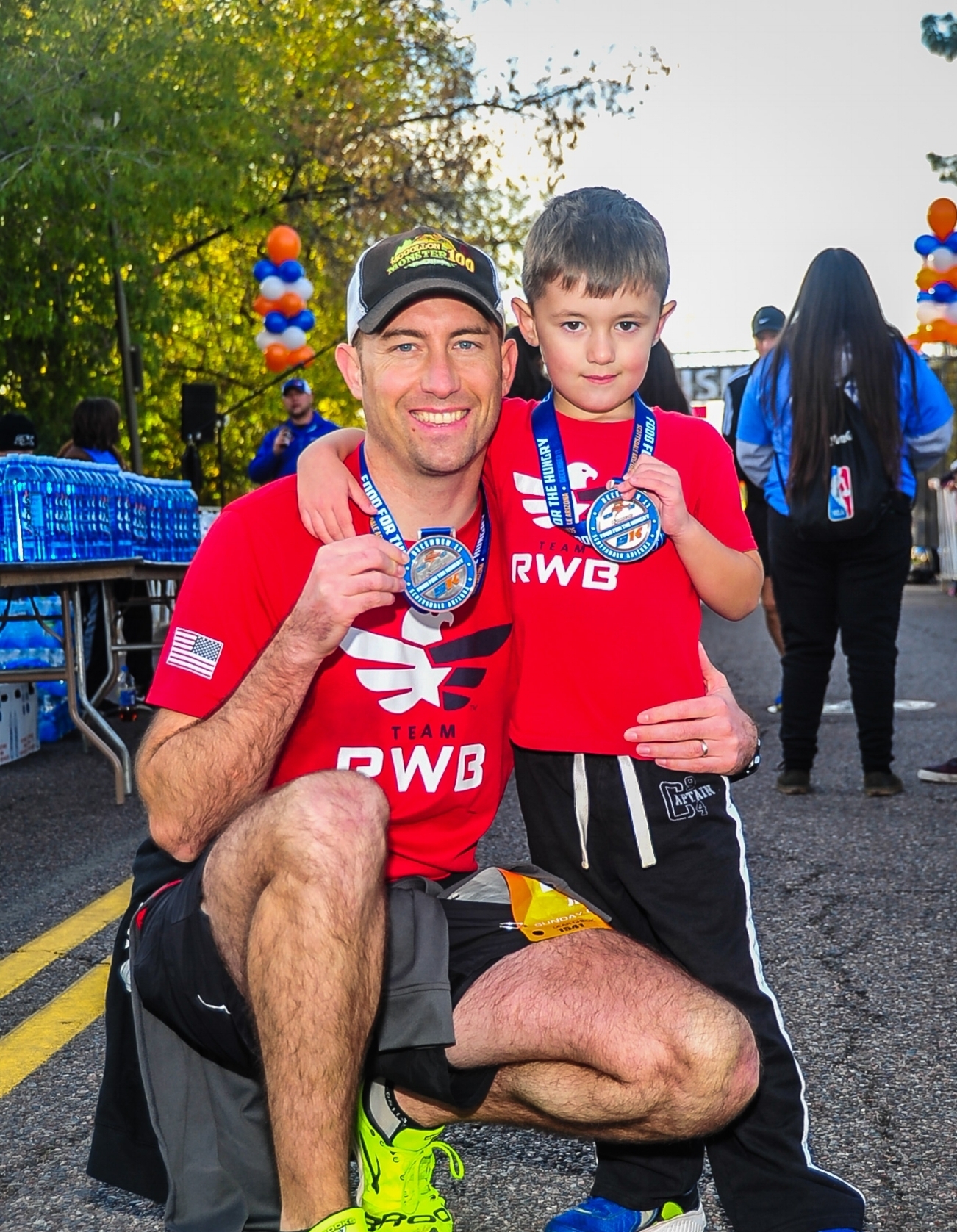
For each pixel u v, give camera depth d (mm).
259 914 1910
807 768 5980
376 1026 2121
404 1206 2258
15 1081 3127
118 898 4578
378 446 2311
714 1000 2055
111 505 7559
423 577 2248
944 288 15141
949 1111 2867
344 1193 1872
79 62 15477
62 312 17453
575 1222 2289
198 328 26391
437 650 2309
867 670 5832
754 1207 2275
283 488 2350
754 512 8383
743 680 9883
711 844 2424
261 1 20438
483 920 2250
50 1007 3586
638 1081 1990
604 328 2545
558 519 2496
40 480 6316
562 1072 2062
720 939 2387
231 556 2287
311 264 24766
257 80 17781
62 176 15227
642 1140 2102
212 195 16859
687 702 2398
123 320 17688
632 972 2088
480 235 24672
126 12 15984
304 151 23312
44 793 6406
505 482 2561
